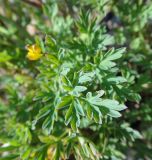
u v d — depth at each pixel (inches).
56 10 8.6
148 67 8.0
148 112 8.0
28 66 9.1
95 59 6.4
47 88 6.8
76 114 6.0
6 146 7.6
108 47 8.7
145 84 7.6
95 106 6.0
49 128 6.3
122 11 8.6
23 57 9.0
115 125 7.3
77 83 6.2
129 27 8.6
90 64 6.4
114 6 8.7
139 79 7.4
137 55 8.1
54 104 6.5
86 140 6.9
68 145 6.9
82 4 8.5
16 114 8.1
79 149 6.9
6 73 9.8
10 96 8.3
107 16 9.6
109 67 6.3
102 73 6.4
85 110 6.3
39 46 6.7
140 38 8.7
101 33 7.3
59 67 6.6
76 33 8.5
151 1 8.7
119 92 6.4
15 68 9.3
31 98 8.3
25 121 8.1
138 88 7.3
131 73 7.3
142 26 8.4
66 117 6.0
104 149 7.2
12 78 9.6
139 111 8.0
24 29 9.9
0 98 9.9
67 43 7.4
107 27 9.4
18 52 9.0
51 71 6.7
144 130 9.8
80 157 6.9
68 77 6.6
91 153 6.7
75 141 7.0
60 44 7.9
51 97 6.7
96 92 6.1
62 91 6.6
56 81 6.9
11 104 8.4
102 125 7.3
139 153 9.2
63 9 9.4
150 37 9.1
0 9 11.2
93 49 7.1
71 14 9.1
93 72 6.2
